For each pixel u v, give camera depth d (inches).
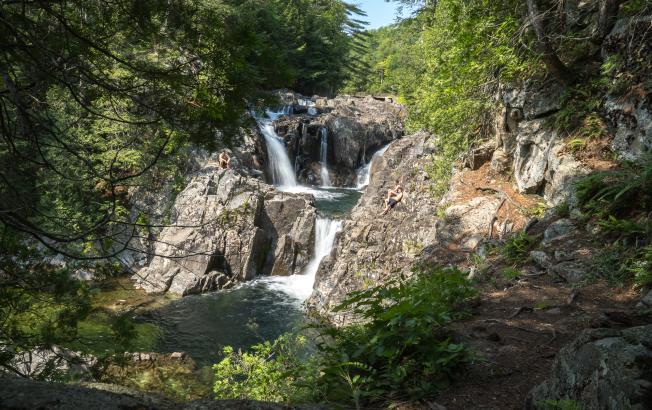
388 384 132.0
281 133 1188.5
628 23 321.7
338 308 174.2
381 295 172.6
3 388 78.8
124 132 547.8
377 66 2780.5
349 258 541.6
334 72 1951.3
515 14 381.4
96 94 151.7
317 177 1240.8
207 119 157.2
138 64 149.9
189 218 703.1
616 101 324.2
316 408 100.0
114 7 144.6
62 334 212.2
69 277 203.3
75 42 139.2
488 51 392.5
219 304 592.7
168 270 640.4
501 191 421.7
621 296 207.0
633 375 83.5
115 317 218.5
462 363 145.3
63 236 133.3
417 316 152.3
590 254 248.1
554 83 393.4
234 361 287.7
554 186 356.2
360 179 1291.8
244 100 164.6
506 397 127.1
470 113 509.4
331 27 1939.0
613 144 321.1
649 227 233.3
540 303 208.8
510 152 454.0
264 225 735.7
